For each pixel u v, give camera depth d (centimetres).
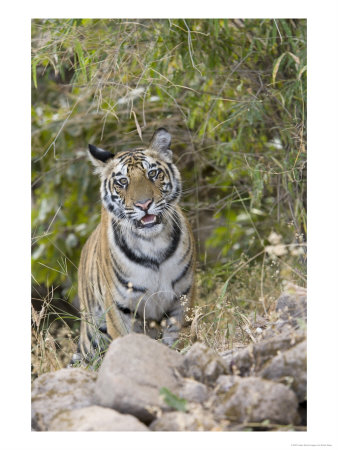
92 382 620
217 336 814
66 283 1455
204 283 1118
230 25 1101
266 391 545
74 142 1419
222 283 1079
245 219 1304
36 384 621
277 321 722
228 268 1113
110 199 891
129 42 1002
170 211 877
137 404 549
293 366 579
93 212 1505
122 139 1318
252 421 539
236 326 850
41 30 1007
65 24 958
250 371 602
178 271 860
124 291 859
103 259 898
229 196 1220
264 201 1276
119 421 530
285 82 1074
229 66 1127
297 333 618
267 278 1038
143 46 1025
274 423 539
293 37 1003
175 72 1092
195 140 1249
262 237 1245
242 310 934
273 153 1146
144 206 843
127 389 553
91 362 839
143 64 1009
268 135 1213
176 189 907
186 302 850
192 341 809
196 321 795
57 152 1391
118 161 893
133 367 576
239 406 544
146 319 873
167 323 867
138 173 866
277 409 540
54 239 1461
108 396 559
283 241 1140
